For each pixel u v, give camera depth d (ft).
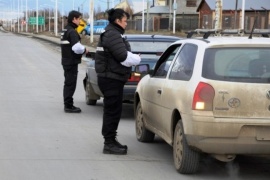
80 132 29.07
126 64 23.04
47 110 36.76
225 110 18.57
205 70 19.16
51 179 19.77
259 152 18.88
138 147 25.67
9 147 24.91
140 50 34.32
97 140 26.99
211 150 18.76
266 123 18.52
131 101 32.96
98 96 38.88
